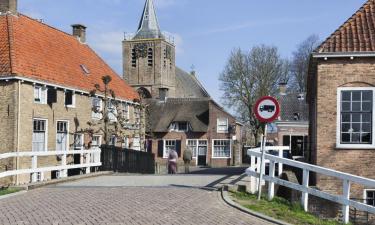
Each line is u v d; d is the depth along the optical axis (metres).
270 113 11.84
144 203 11.36
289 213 10.74
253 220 9.62
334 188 16.48
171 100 55.09
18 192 13.52
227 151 52.12
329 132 16.64
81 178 17.52
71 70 31.05
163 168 42.38
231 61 60.50
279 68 60.44
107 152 21.91
